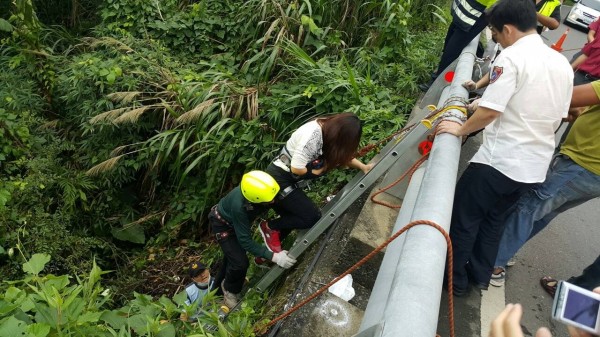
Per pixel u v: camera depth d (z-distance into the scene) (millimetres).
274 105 4406
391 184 2914
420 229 1462
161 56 4984
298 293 2602
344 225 3117
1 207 3781
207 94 4590
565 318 992
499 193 2301
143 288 4328
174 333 2090
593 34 4574
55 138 4703
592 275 2752
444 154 1939
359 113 4074
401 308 1172
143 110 4402
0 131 4207
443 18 6434
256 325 2461
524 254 3330
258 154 4406
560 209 2688
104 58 5160
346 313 2441
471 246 2486
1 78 4883
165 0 5633
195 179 4934
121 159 4723
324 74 4422
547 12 4578
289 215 2945
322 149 2662
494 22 2244
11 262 3768
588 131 2412
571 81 2158
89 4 6785
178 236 4859
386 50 5137
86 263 4176
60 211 4285
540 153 2217
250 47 5289
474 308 2693
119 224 4891
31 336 1581
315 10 5211
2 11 6062
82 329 1848
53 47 5715
